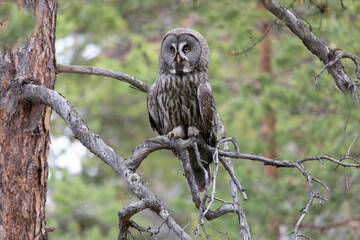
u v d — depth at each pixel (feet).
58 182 59.31
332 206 45.44
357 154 40.06
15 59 26.13
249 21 55.31
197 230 21.11
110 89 61.16
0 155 25.79
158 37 67.51
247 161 53.72
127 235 23.40
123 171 22.52
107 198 59.82
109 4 59.62
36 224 26.50
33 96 25.53
